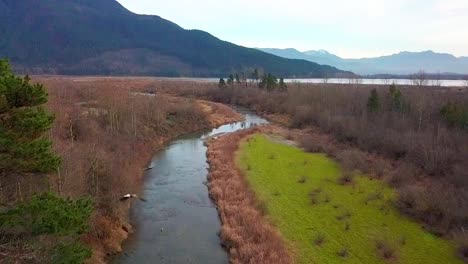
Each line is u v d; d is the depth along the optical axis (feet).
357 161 151.12
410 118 205.77
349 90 298.97
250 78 586.04
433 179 130.52
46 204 43.45
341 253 81.87
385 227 95.81
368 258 80.64
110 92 174.91
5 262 42.63
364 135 186.29
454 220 94.99
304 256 80.64
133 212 105.09
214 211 107.14
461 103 216.13
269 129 230.27
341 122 210.38
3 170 42.73
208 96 401.49
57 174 72.90
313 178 135.33
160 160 161.68
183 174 141.79
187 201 114.32
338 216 101.50
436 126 185.98
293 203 110.63
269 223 95.96
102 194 94.58
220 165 146.72
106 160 106.63
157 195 119.14
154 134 192.03
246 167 145.89
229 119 278.67
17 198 57.16
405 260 79.92
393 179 130.00
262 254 78.23
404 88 315.58
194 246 86.63
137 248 85.20
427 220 98.32
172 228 95.81
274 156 164.86
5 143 39.88
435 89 310.04
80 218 44.60
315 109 253.85
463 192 106.93
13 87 41.27
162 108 225.56
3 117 43.29
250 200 109.60
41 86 44.93
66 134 117.39
